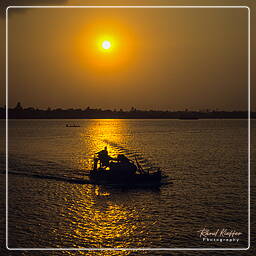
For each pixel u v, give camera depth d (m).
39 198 39.34
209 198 39.94
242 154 87.31
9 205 36.59
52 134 188.38
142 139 148.38
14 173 55.09
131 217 33.09
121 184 46.09
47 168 60.69
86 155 83.44
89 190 43.00
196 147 108.19
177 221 32.09
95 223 31.30
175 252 25.94
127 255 25.42
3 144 118.19
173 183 47.81
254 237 28.58
